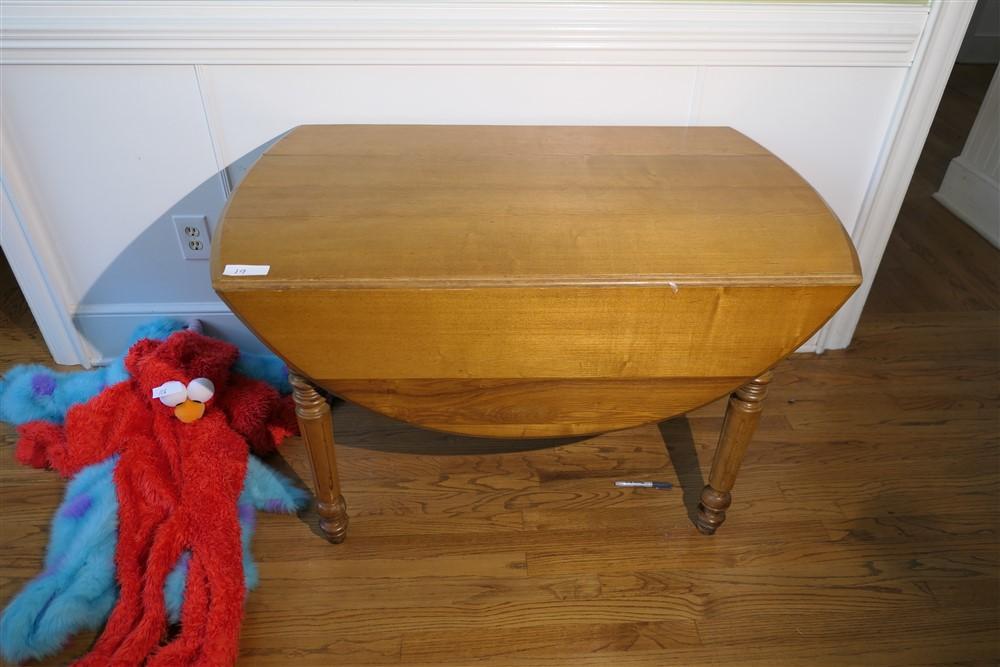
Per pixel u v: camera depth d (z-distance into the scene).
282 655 1.37
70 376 1.81
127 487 1.51
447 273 1.18
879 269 2.53
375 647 1.39
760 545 1.60
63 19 1.50
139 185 1.75
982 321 2.29
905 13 1.59
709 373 1.30
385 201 1.35
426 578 1.51
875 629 1.43
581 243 1.26
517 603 1.47
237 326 2.00
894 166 1.79
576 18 1.57
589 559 1.56
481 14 1.55
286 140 1.57
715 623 1.44
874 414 1.94
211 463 1.55
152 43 1.54
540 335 1.23
